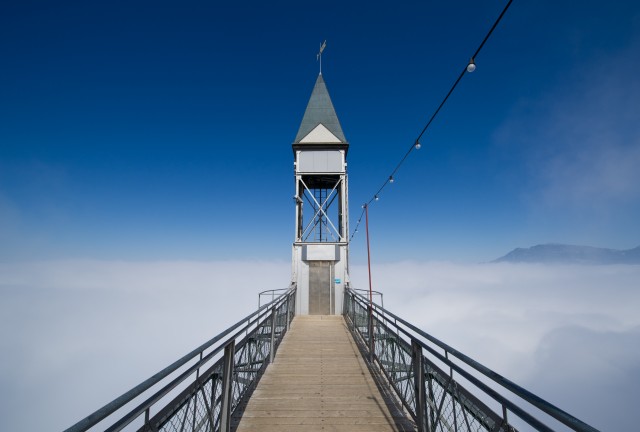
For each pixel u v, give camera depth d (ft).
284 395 17.48
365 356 25.22
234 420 14.53
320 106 54.95
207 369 11.22
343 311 46.57
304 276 48.21
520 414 6.18
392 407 15.96
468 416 8.65
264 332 22.29
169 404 8.38
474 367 8.12
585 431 4.51
